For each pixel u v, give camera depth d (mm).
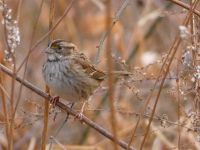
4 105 8477
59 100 10383
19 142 12273
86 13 14898
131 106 12188
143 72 9648
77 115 9352
